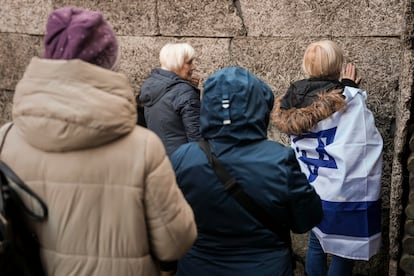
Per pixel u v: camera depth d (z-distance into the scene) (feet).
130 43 11.71
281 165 5.49
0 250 4.59
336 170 7.89
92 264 4.77
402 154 7.95
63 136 4.50
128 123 4.65
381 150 8.01
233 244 5.81
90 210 4.69
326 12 9.43
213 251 5.90
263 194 5.54
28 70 4.71
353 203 7.95
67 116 4.42
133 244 4.76
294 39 9.87
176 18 11.04
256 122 5.60
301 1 9.62
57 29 4.70
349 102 7.81
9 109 14.16
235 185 5.55
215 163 5.61
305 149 8.18
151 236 4.87
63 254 4.80
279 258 5.83
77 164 4.65
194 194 5.73
